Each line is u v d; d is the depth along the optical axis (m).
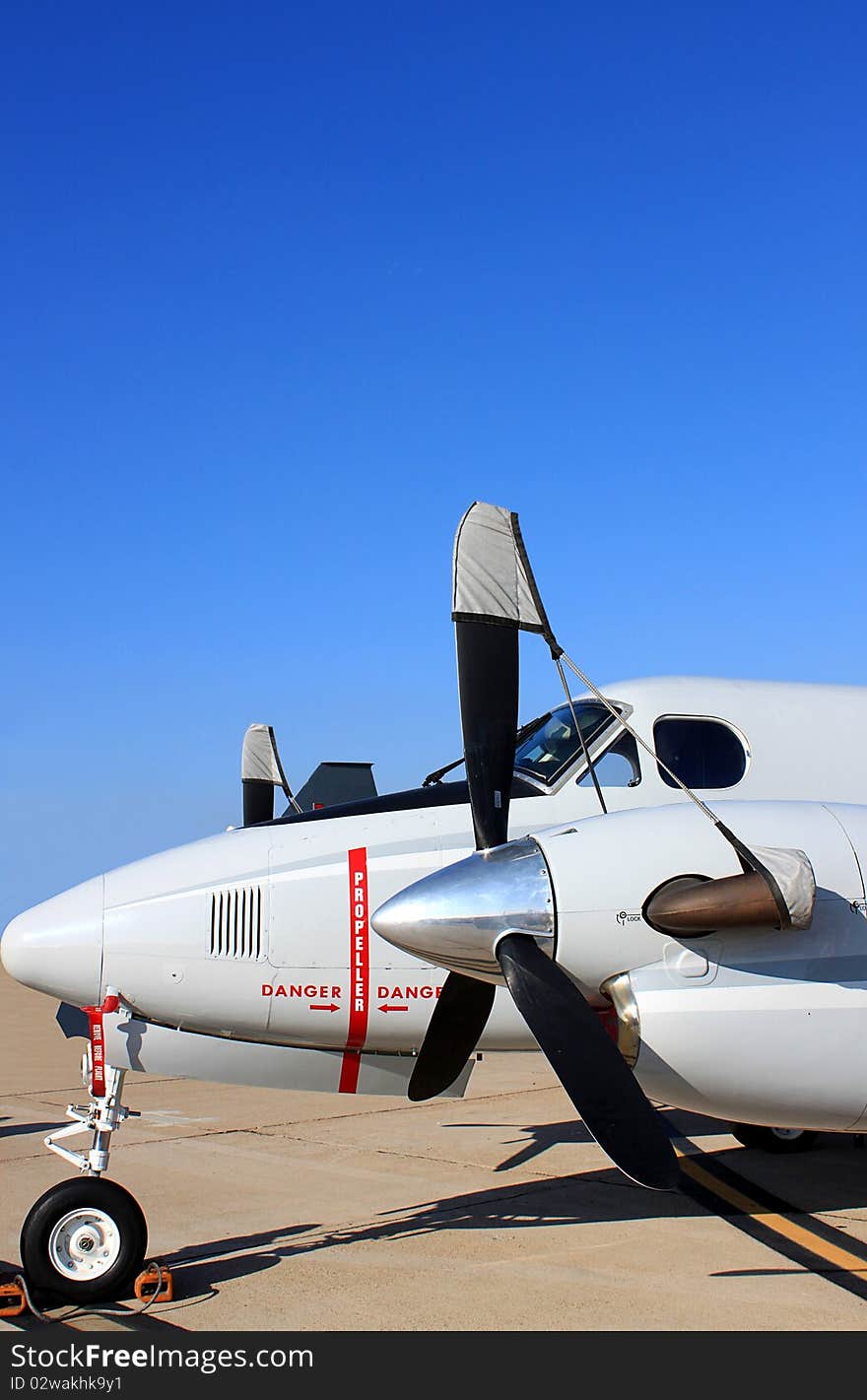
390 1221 6.10
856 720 7.10
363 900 6.20
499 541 5.39
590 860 5.12
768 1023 4.98
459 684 5.41
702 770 6.70
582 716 6.83
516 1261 5.30
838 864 5.18
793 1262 5.25
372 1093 6.52
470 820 6.50
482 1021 5.66
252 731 9.32
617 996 5.09
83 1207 4.81
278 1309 4.66
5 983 29.70
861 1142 8.10
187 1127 9.14
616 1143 4.44
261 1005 6.12
